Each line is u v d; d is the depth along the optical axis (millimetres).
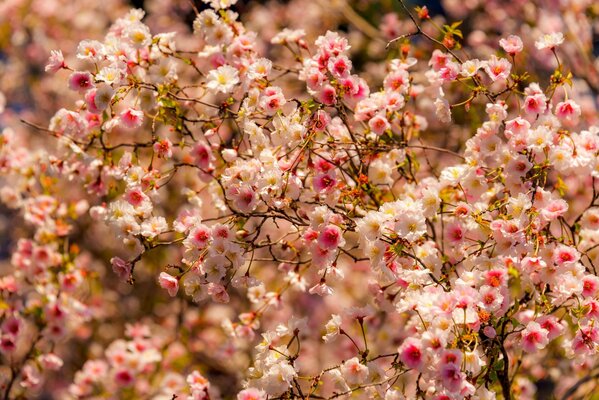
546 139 2777
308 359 5781
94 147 3406
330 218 2770
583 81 5699
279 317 6203
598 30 6121
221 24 3252
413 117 3439
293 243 3488
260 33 7043
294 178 2791
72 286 4191
